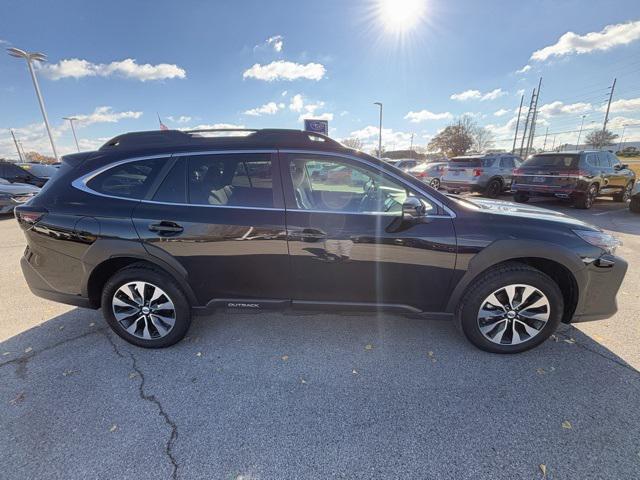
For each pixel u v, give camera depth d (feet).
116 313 8.84
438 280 8.25
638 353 8.60
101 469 5.65
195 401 7.18
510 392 7.32
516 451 5.93
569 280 8.20
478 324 8.41
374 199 8.62
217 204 8.23
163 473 5.60
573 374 7.84
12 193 28.89
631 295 12.01
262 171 8.27
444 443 6.11
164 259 8.29
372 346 9.09
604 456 5.80
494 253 7.90
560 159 30.89
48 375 7.97
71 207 8.45
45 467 5.69
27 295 12.45
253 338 9.51
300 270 8.30
